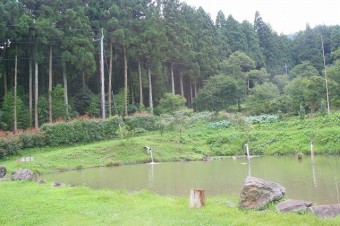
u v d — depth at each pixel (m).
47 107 43.25
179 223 8.79
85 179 21.42
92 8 47.75
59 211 10.64
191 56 57.03
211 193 15.19
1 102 45.31
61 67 45.62
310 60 88.62
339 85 48.94
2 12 39.28
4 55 44.22
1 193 14.07
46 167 26.78
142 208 10.73
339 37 88.06
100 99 48.53
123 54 49.94
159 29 51.91
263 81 69.88
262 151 33.84
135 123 42.50
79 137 37.09
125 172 24.34
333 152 30.38
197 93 60.75
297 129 38.00
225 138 37.31
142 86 51.53
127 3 51.38
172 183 18.44
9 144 31.20
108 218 9.64
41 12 41.81
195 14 65.38
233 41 81.44
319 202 12.63
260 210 10.02
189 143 37.25
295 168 22.17
